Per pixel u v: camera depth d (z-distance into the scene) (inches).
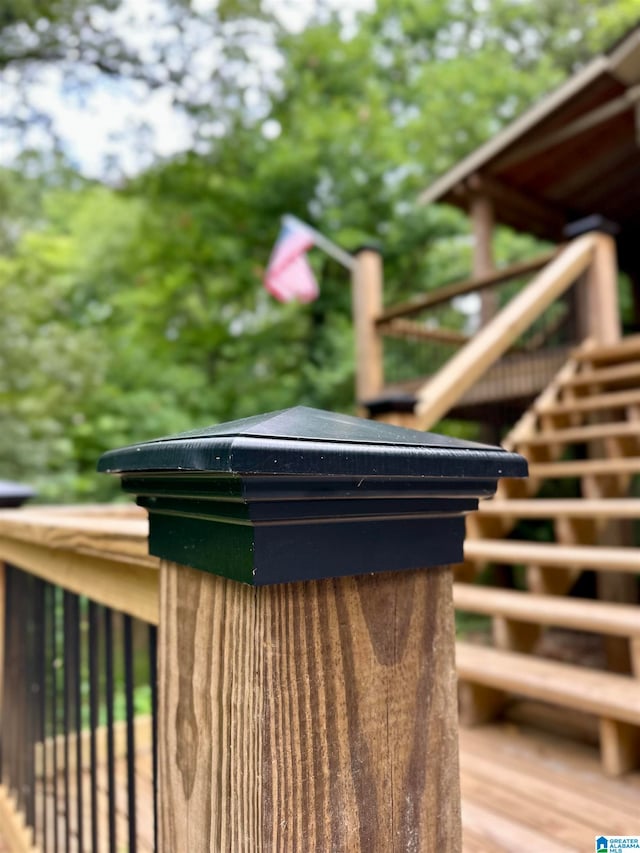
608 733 60.2
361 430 20.9
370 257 220.1
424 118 473.1
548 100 217.9
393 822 21.5
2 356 246.7
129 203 406.0
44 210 373.7
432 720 22.7
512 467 22.4
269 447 16.9
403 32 592.4
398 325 220.7
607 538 129.3
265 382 383.9
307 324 401.7
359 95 448.1
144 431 341.4
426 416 89.8
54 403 267.7
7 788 69.3
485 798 55.5
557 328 183.8
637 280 331.3
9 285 258.5
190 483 20.4
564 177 259.9
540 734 69.7
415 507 21.8
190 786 23.5
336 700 20.6
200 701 23.0
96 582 41.4
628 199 280.1
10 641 70.8
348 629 21.0
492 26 615.2
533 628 82.7
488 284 177.9
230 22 325.1
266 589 19.5
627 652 105.0
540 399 137.3
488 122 466.9
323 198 409.4
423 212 415.8
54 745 51.8
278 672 19.5
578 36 594.2
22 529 54.0
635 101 179.2
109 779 39.5
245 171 400.2
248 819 19.4
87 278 408.2
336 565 20.3
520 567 226.4
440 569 23.6
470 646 82.1
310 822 19.7
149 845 54.4
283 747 19.4
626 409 140.1
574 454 224.4
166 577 26.5
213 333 399.5
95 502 310.7
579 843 48.1
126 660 36.4
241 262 393.1
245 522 18.8
